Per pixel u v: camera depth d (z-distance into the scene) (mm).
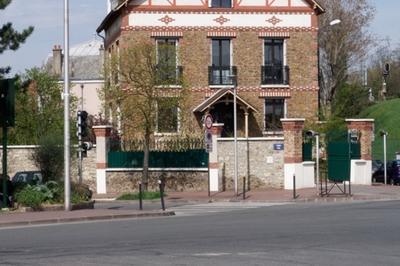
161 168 40469
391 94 92188
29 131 45000
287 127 39469
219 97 47156
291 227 19938
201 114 47875
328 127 47688
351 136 40562
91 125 44469
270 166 40062
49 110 45781
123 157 40531
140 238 17859
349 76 73000
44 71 48344
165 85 40344
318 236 17547
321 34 68125
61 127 44844
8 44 31344
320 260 13609
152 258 14086
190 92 45969
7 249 16031
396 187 41188
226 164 40094
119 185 40438
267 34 48844
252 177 40000
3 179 27688
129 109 40062
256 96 48688
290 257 14016
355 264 13133
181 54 47031
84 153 32344
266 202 33750
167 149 40656
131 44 45594
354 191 37625
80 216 24859
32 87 45969
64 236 18812
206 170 40188
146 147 39375
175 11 48062
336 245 15789
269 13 48969
